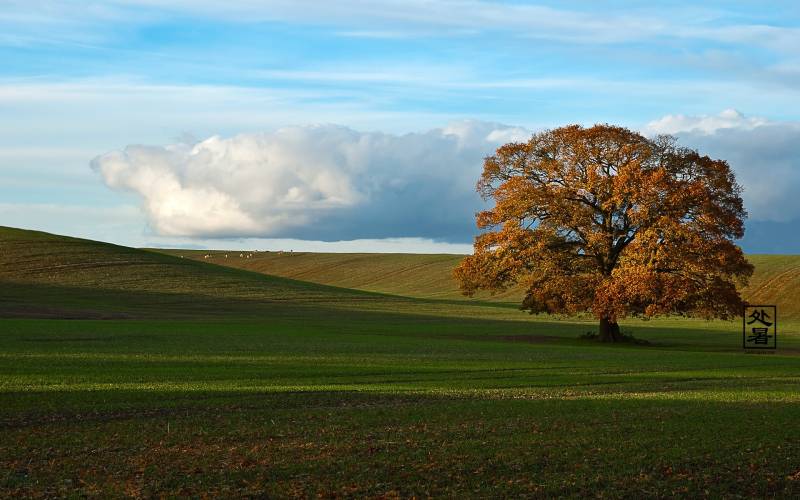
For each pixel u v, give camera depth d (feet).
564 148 211.20
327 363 127.54
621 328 285.43
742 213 203.51
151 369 114.52
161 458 58.08
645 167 206.08
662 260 188.44
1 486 50.55
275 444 62.95
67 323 221.25
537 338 216.54
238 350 150.00
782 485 52.24
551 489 50.72
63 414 75.41
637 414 77.51
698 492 50.70
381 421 73.20
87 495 48.91
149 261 464.24
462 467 55.72
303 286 449.06
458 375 114.52
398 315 331.98
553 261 202.69
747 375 121.19
